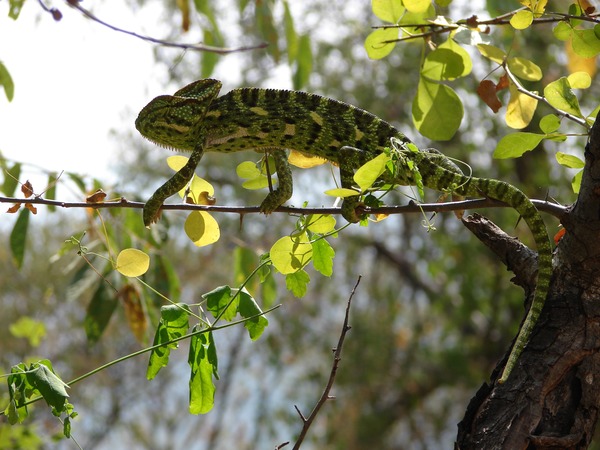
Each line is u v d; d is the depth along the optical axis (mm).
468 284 10391
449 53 2707
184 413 16125
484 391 2412
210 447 15562
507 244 2666
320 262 2773
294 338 12266
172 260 12430
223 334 14984
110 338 14039
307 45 4707
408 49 10195
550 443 2234
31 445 4586
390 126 3000
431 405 12797
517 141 2676
